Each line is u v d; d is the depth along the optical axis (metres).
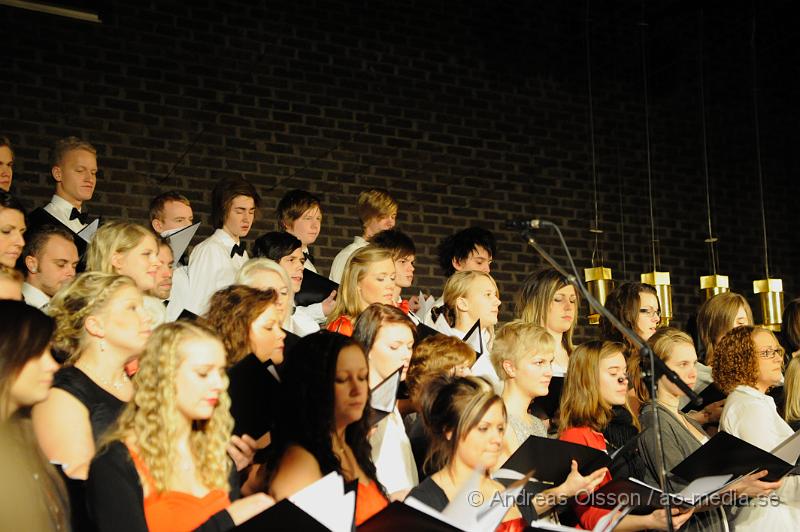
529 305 6.93
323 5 10.35
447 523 3.53
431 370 5.03
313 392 3.94
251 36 9.88
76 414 3.95
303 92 10.08
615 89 12.07
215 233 7.95
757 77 12.99
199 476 3.71
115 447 3.57
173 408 3.66
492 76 11.29
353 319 5.97
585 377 5.59
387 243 7.23
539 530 4.22
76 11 8.91
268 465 3.94
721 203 12.52
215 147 9.51
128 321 4.18
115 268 5.27
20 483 2.68
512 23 11.54
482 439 4.33
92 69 9.00
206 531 3.48
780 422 6.08
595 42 12.02
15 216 5.52
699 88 12.60
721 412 6.69
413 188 10.58
